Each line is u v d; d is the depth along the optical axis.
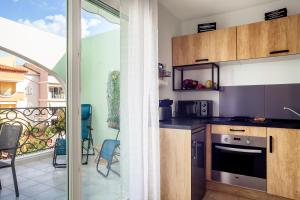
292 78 2.66
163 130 2.26
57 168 2.72
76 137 1.61
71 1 1.60
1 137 1.93
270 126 2.25
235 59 2.69
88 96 2.70
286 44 2.39
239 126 2.44
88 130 2.73
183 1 2.72
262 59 2.70
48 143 2.66
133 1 1.94
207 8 2.93
